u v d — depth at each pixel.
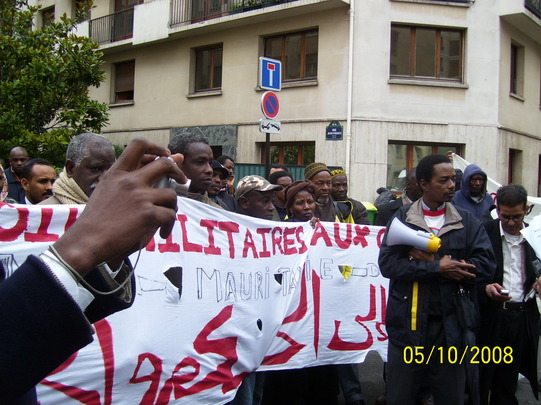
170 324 2.96
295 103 13.73
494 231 4.03
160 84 16.58
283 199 5.20
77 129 9.59
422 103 13.09
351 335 4.27
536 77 15.51
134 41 16.67
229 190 6.99
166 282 2.98
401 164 13.21
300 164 13.90
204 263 3.23
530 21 13.65
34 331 0.81
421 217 3.36
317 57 13.56
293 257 3.91
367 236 4.44
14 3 10.53
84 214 0.89
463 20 13.30
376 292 4.43
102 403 2.64
